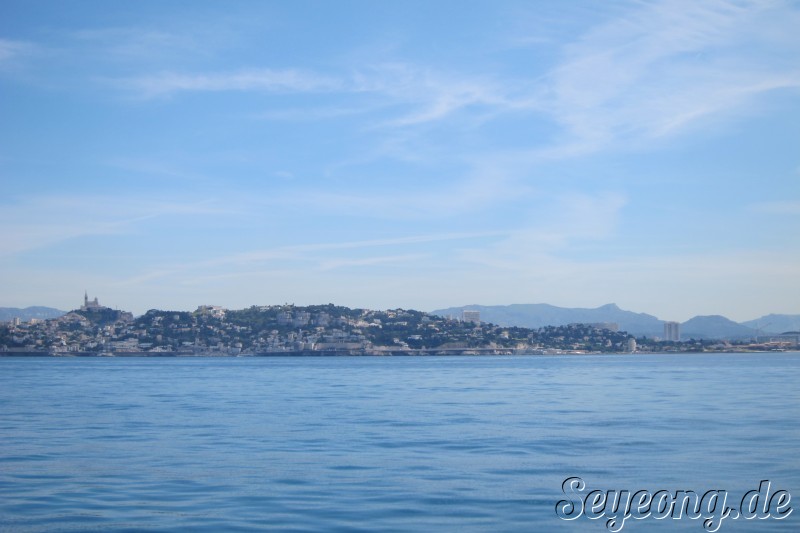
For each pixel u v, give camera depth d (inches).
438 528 731.4
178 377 4852.4
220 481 953.5
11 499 857.5
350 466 1056.8
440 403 2228.1
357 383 3754.9
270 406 2160.4
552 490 890.7
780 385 3120.1
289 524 745.6
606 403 2143.2
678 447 1195.9
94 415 1878.7
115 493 886.4
